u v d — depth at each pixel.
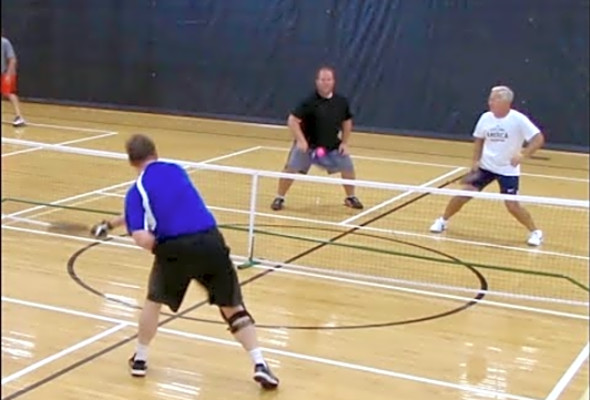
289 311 6.13
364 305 6.35
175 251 4.53
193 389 4.68
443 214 9.23
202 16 16.72
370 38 15.51
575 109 14.42
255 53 16.41
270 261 7.42
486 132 8.23
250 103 16.64
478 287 6.91
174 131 15.53
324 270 7.23
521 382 4.95
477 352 5.45
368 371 5.03
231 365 5.05
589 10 14.05
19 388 4.57
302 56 16.06
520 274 7.31
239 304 4.73
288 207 9.67
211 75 16.86
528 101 14.66
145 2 17.16
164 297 4.70
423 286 6.89
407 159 13.45
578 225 9.36
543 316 6.24
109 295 6.33
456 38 14.97
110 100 17.83
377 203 10.10
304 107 9.33
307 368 5.04
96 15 17.61
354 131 15.84
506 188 8.29
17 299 6.11
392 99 15.56
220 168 7.23
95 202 9.48
